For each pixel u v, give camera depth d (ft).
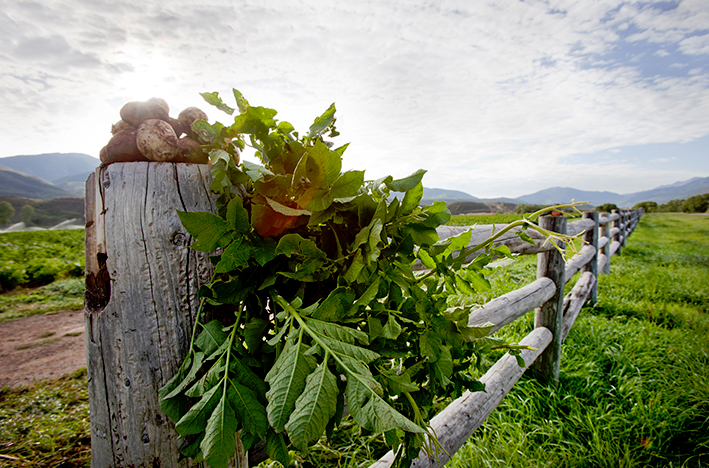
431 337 2.34
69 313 19.62
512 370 6.43
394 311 2.25
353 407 1.68
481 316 5.65
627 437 6.57
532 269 18.60
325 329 1.93
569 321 9.94
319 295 2.38
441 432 4.61
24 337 15.37
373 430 1.61
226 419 1.82
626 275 20.53
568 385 8.12
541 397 7.45
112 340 2.25
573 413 7.16
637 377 8.32
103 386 2.30
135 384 2.25
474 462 5.44
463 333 2.65
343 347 1.86
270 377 1.83
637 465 6.09
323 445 6.07
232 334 2.12
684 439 6.72
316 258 2.04
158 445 2.29
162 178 2.26
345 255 2.23
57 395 9.52
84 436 7.31
